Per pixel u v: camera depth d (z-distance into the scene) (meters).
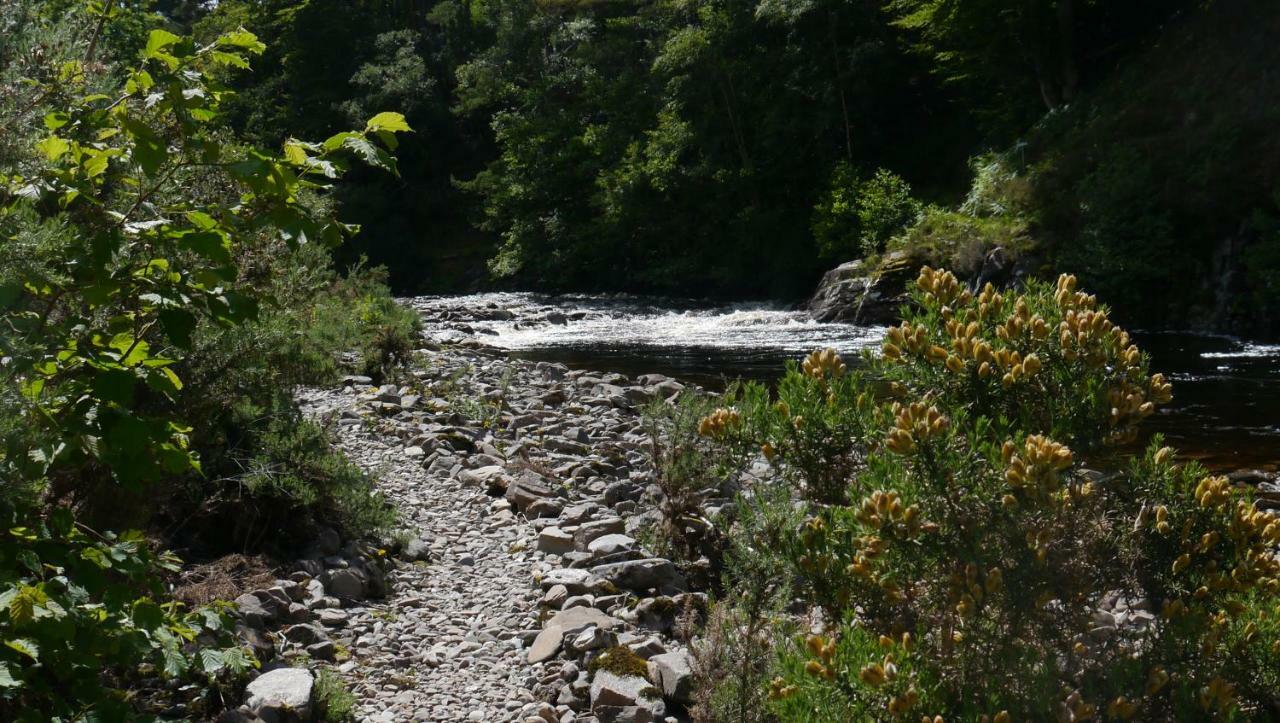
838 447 3.55
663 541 6.12
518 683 4.62
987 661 2.95
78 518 4.30
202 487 5.67
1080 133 26.94
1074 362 3.32
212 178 3.89
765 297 35.69
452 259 48.47
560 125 43.53
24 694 3.13
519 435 9.68
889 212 30.25
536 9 47.56
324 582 5.46
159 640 3.05
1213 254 22.06
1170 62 26.92
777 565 3.80
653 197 39.22
